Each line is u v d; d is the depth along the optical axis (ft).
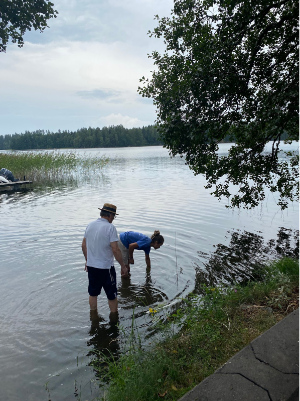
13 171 76.13
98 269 14.16
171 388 8.75
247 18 16.87
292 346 8.49
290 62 17.92
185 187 54.03
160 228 28.19
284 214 33.32
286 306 12.84
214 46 17.56
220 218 31.89
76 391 9.63
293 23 17.06
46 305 15.03
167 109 18.44
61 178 73.67
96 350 11.75
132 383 8.89
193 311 13.33
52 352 11.57
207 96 17.53
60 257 21.22
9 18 42.47
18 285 17.07
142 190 51.83
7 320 13.69
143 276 18.52
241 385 7.21
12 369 10.61
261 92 18.56
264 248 22.86
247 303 13.89
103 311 14.66
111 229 14.30
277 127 16.94
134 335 12.68
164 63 19.84
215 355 10.12
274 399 6.69
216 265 19.86
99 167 92.99
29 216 34.06
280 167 21.77
